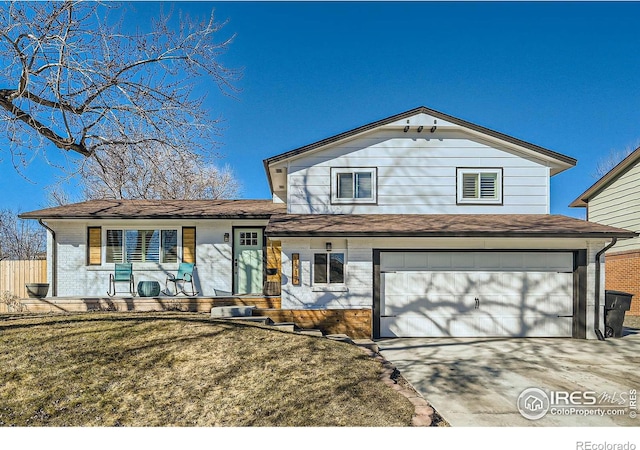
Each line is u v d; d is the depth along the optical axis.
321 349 7.98
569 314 11.37
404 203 12.97
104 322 8.66
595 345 10.43
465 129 12.95
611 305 11.87
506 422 5.53
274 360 7.15
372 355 8.23
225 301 12.34
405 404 5.80
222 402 5.74
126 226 14.10
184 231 14.26
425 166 13.06
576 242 11.43
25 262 14.33
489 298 11.41
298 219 12.21
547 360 8.88
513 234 10.77
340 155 13.07
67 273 13.77
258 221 14.30
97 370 6.41
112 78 8.45
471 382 7.29
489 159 13.07
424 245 11.43
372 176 13.02
